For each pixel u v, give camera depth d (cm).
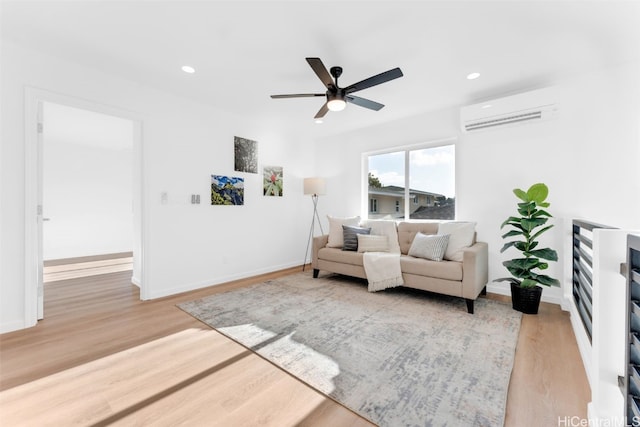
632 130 246
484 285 301
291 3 173
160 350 193
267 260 435
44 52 233
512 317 250
